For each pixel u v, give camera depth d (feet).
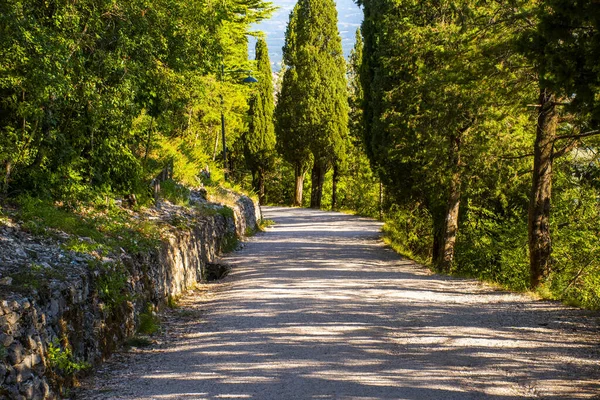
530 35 30.91
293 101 170.91
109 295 27.61
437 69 54.90
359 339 28.94
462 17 45.50
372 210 166.09
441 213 74.95
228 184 103.40
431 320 33.04
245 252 68.64
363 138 90.89
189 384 22.50
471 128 59.36
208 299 42.16
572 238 68.59
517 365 23.79
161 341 30.40
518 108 47.06
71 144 34.88
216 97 100.12
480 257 80.69
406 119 65.05
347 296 41.16
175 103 42.19
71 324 23.47
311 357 25.80
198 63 40.91
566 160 57.72
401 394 20.42
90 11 33.17
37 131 31.86
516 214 74.54
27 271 23.20
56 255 26.76
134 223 39.88
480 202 79.36
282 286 45.91
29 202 30.96
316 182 184.24
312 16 169.17
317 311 36.04
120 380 23.59
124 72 35.27
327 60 168.96
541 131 46.39
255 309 37.35
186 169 75.61
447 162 63.31
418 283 47.50
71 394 21.53
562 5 26.96
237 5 93.15
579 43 27.89
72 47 31.96
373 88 77.92
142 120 46.16
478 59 43.27
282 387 21.57
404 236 85.56
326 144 169.68
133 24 35.58
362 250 73.31
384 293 42.37
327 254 68.08
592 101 27.94
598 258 67.21
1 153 29.48
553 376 22.24
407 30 63.10
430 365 24.11
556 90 29.35
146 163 55.06
